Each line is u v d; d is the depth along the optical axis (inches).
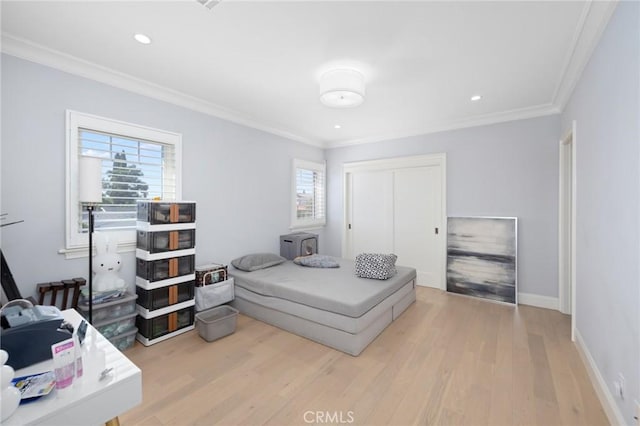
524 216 138.1
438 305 138.0
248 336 106.0
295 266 146.3
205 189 129.1
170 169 117.3
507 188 141.9
